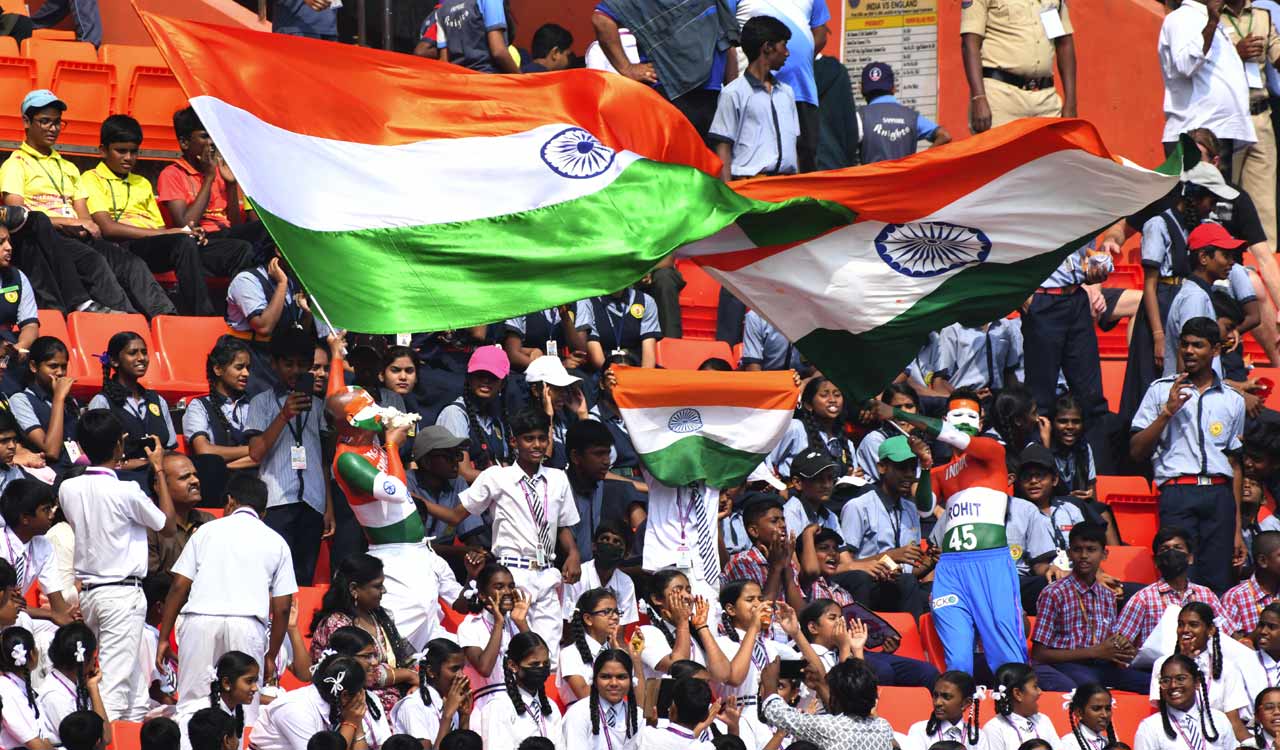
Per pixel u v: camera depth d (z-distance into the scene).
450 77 40.34
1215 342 51.91
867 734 36.75
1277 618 45.34
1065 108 62.19
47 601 38.09
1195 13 62.97
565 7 73.25
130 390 44.28
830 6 68.69
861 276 43.12
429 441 43.72
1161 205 55.88
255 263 50.53
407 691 37.22
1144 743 43.38
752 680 40.28
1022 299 44.19
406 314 37.06
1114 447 55.50
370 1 64.50
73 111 59.69
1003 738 41.09
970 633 44.44
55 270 49.56
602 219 39.62
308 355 44.22
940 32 69.62
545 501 41.16
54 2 64.38
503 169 39.59
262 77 38.09
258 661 36.50
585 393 50.22
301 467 43.75
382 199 38.19
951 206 43.12
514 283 38.50
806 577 44.69
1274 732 42.84
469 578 41.00
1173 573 46.84
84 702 34.31
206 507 43.25
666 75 57.56
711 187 40.81
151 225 53.53
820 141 60.81
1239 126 63.06
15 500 36.41
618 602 42.53
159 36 37.22
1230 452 51.66
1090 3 70.88
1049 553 48.44
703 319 59.53
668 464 42.84
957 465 45.56
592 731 37.16
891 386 51.31
